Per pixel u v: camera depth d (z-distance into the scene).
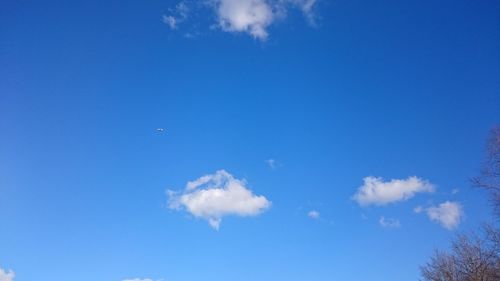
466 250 49.12
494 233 47.94
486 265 47.16
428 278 51.12
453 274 49.34
